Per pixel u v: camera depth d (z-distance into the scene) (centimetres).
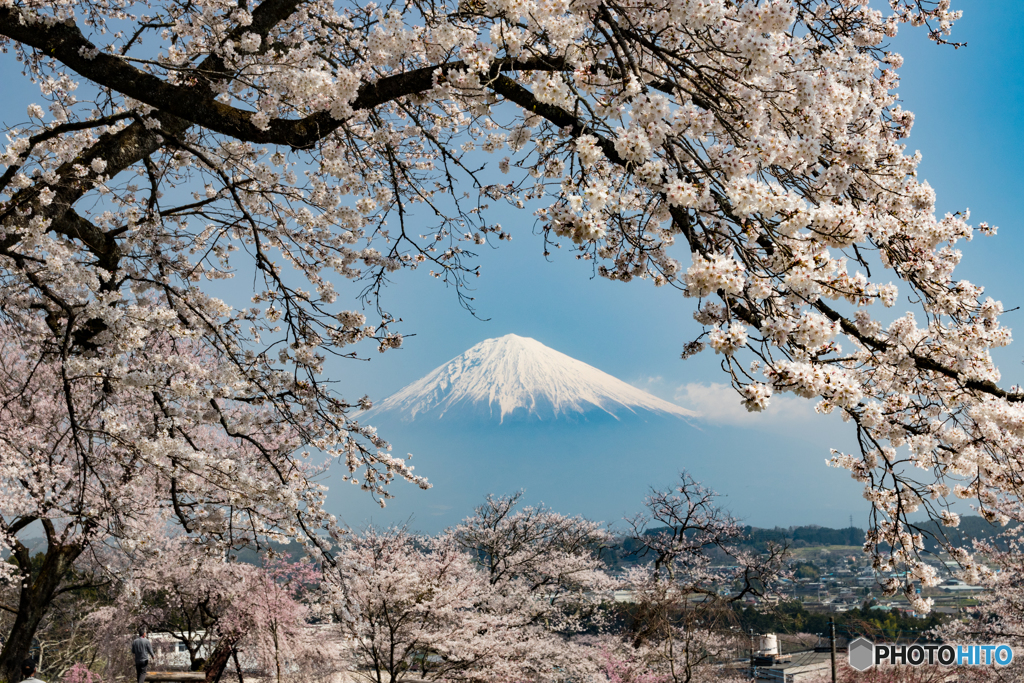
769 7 305
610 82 334
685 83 356
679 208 319
